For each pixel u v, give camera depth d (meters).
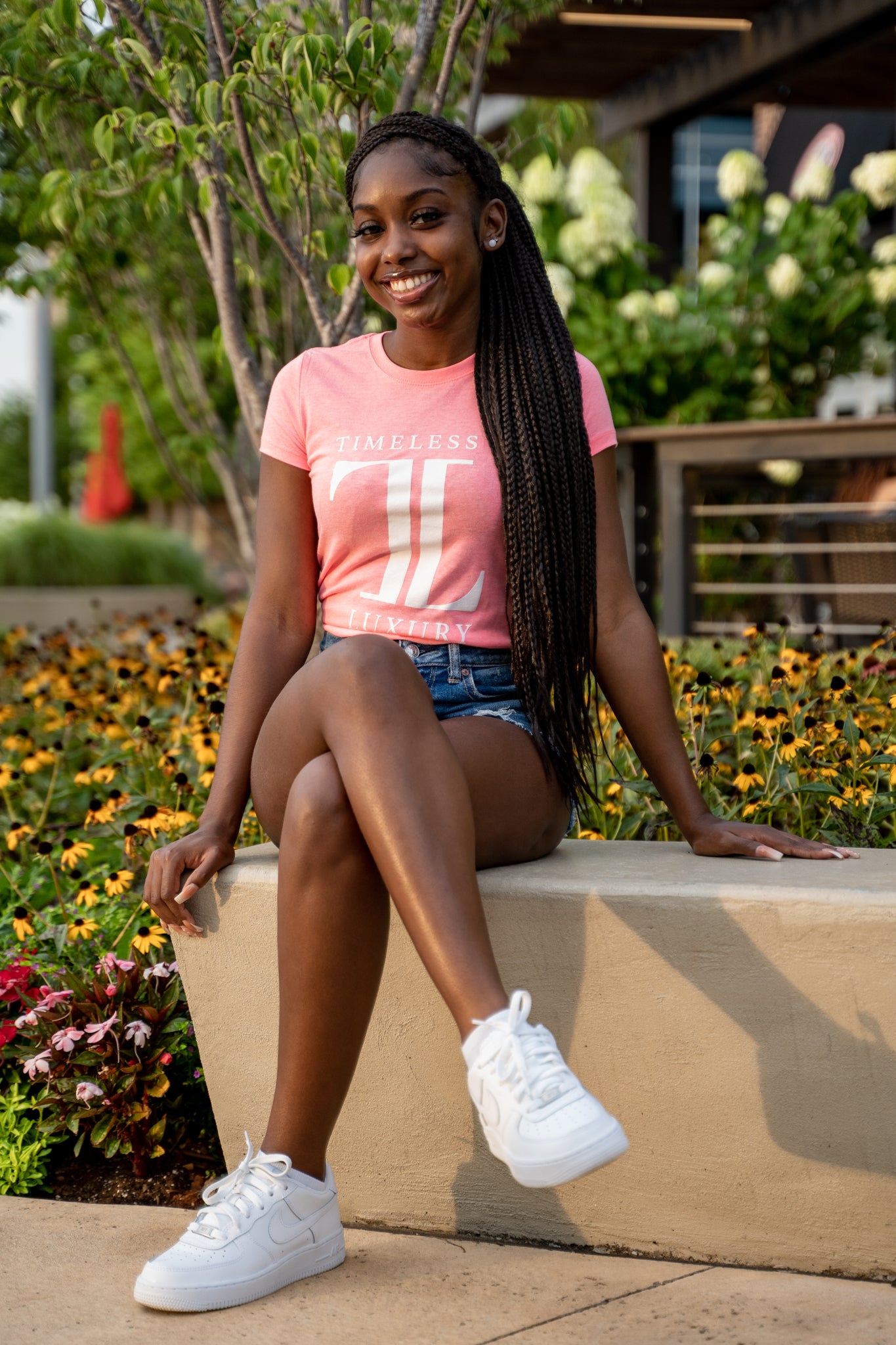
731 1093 1.73
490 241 2.00
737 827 1.94
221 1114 1.99
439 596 1.92
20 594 11.61
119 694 3.91
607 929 1.75
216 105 2.71
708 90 6.30
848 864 1.83
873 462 5.67
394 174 1.90
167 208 3.35
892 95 7.16
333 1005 1.65
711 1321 1.58
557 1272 1.75
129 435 20.27
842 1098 1.68
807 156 10.71
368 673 1.65
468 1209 1.89
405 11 3.36
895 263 7.00
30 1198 2.04
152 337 5.46
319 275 3.82
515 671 1.93
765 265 7.18
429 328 1.96
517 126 8.39
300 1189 1.69
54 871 2.90
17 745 3.62
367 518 1.93
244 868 1.90
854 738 2.64
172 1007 2.23
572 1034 1.79
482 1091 1.48
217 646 4.61
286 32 2.71
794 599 6.22
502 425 1.93
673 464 5.12
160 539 14.79
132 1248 1.83
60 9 2.71
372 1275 1.74
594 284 7.21
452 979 1.51
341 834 1.63
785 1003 1.68
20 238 4.54
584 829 2.86
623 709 1.97
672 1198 1.79
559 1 4.07
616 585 2.00
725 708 3.12
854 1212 1.71
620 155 11.93
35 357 16.81
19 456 27.22
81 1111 2.12
